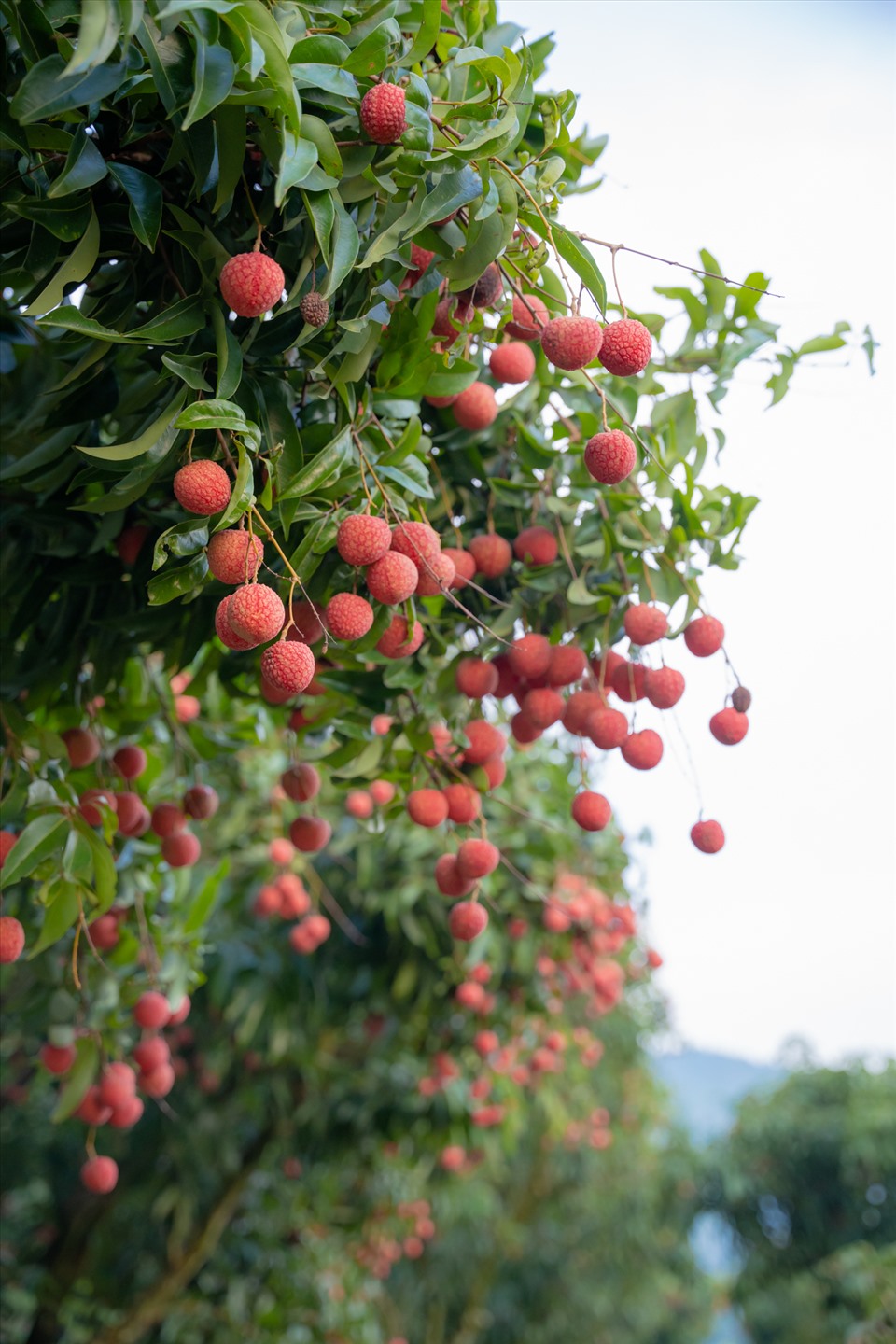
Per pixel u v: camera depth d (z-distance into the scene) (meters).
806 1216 9.75
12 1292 4.84
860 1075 10.35
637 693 1.87
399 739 2.06
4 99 1.28
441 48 1.61
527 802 3.86
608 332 1.34
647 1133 9.29
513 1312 8.54
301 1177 5.13
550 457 1.90
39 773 1.81
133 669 2.32
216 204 1.31
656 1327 10.30
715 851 1.74
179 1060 4.58
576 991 4.23
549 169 1.45
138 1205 4.87
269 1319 4.70
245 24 1.11
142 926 2.22
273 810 3.74
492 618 1.94
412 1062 4.43
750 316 1.94
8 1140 5.43
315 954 4.28
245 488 1.24
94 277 1.51
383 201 1.35
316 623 1.59
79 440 1.72
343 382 1.44
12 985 2.82
